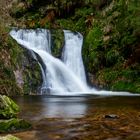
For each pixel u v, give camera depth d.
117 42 32.22
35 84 27.78
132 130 10.91
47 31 34.50
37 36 34.22
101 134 10.38
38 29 34.62
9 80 26.31
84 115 14.02
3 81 25.84
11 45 28.77
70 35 35.09
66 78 31.28
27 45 33.03
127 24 32.31
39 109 16.05
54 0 41.53
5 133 10.43
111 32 33.31
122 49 31.59
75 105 17.78
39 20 40.75
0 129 10.62
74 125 11.78
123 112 14.83
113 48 32.06
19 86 26.64
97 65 31.98
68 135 10.26
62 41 34.16
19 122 11.12
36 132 10.62
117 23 33.44
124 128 11.22
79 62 33.81
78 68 33.38
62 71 31.53
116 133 10.51
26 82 27.27
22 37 34.38
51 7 41.03
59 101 20.14
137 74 29.81
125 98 22.09
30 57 29.23
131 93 27.27
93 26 35.78
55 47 33.66
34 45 33.94
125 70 30.47
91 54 32.62
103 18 35.84
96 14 37.53
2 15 31.91
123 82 29.72
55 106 17.36
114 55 31.48
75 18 39.22
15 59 27.94
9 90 25.73
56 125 11.78
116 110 15.51
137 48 30.78
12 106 15.07
